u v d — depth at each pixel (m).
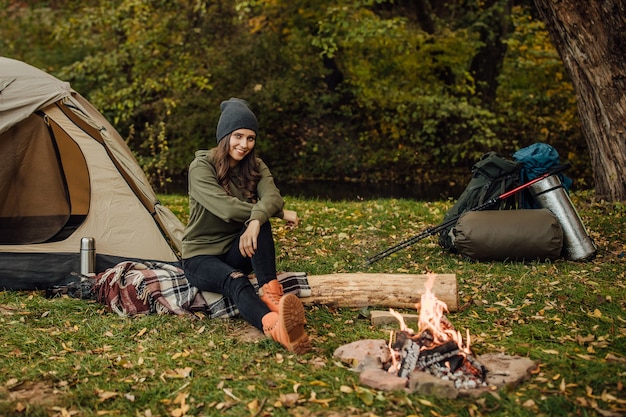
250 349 3.76
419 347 3.41
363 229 6.94
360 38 12.70
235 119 4.10
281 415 3.00
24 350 3.79
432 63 15.29
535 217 5.50
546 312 4.42
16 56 16.08
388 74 15.70
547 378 3.32
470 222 5.54
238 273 3.97
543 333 4.00
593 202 7.70
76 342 3.92
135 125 16.12
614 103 7.53
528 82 16.25
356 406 3.07
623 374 3.33
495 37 15.14
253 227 3.91
